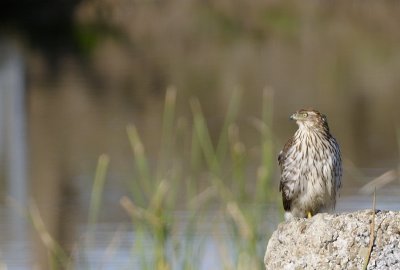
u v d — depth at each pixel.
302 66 35.19
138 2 55.72
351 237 6.20
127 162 20.12
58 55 39.72
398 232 6.16
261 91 29.44
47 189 17.97
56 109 26.95
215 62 36.81
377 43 41.22
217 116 25.28
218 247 10.98
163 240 10.32
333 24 47.78
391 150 20.64
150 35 46.59
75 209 16.53
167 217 10.51
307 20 49.12
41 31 49.00
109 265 12.63
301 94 28.69
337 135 22.81
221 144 11.63
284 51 39.94
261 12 52.38
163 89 30.28
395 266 6.14
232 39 44.41
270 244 6.46
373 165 19.09
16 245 14.22
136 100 28.19
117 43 43.72
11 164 20.41
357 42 41.88
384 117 24.77
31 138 23.14
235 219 10.48
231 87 30.44
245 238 10.32
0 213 16.33
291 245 6.34
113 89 30.34
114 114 25.91
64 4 56.50
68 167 19.94
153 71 34.50
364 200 15.87
